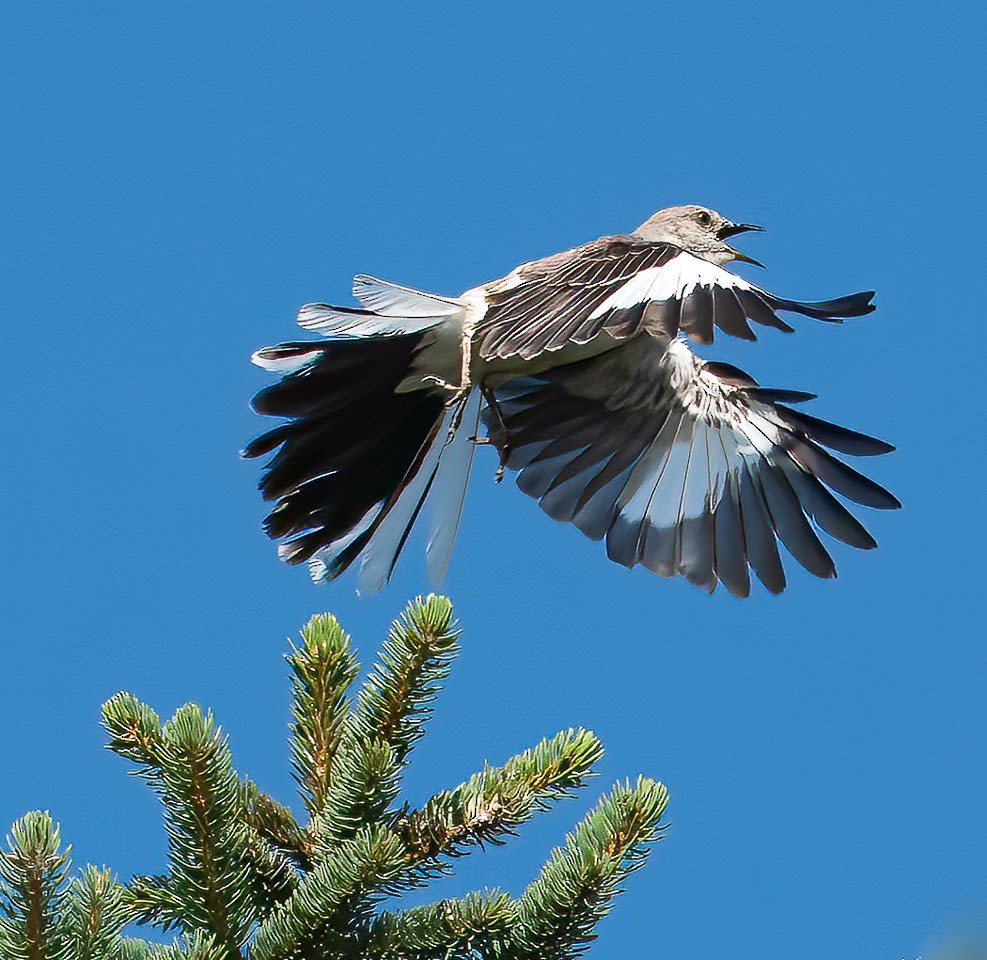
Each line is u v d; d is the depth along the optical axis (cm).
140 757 729
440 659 780
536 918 723
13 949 629
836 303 988
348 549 1140
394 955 724
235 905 713
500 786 750
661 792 725
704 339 946
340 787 733
